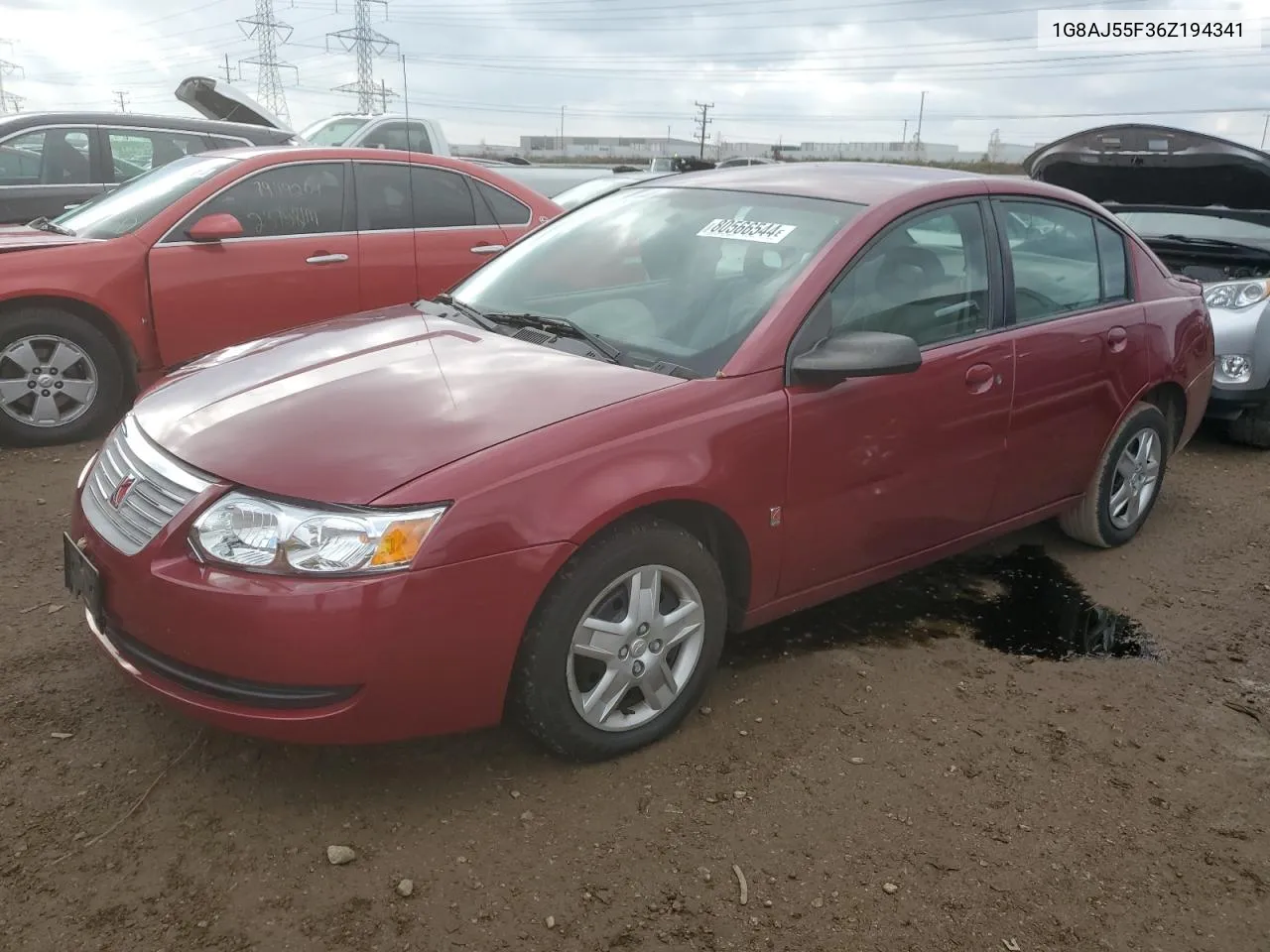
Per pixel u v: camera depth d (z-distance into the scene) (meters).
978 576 4.37
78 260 5.37
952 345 3.57
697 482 2.84
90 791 2.69
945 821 2.75
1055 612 4.05
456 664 2.54
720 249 3.52
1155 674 3.60
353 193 6.21
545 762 2.90
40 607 3.66
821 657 3.58
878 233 3.40
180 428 2.83
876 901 2.45
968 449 3.66
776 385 3.06
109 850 2.49
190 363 3.52
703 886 2.46
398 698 2.50
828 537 3.29
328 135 12.10
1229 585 4.41
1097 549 4.70
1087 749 3.12
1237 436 6.50
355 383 2.96
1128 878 2.58
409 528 2.44
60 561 4.05
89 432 5.62
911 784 2.89
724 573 3.20
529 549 2.56
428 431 2.66
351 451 2.59
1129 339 4.29
